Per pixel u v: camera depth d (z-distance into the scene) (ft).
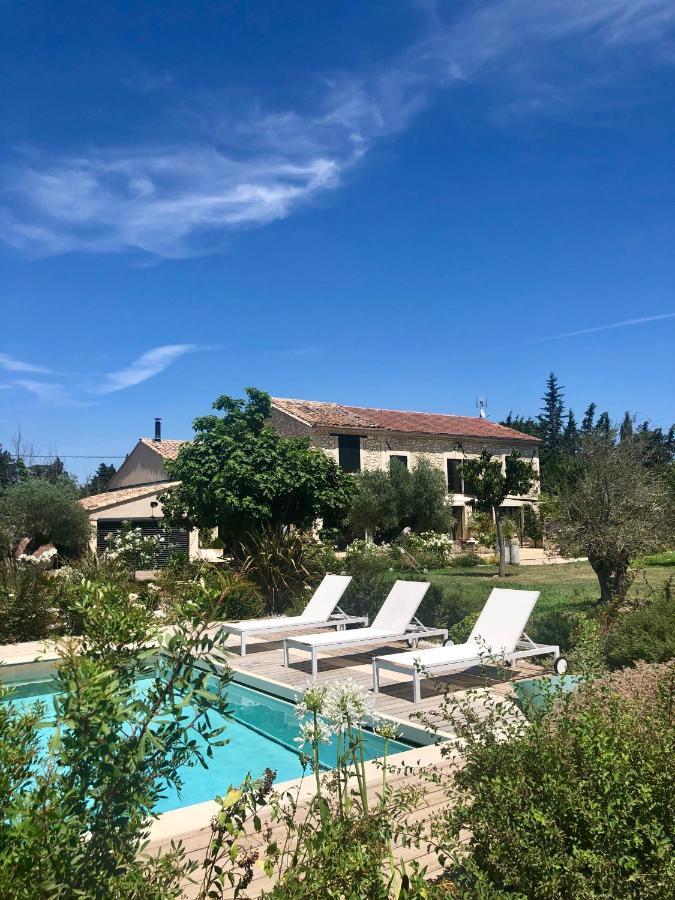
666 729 10.63
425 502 90.02
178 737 7.11
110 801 6.57
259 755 21.85
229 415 55.01
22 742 6.84
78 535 82.43
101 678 6.16
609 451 41.39
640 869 8.29
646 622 25.00
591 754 9.50
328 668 30.66
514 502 107.55
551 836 8.61
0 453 130.52
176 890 6.98
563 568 77.82
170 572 48.24
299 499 53.11
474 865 9.09
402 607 32.60
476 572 74.49
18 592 38.04
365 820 8.64
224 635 7.54
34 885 5.30
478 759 11.21
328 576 39.06
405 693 25.68
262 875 11.24
